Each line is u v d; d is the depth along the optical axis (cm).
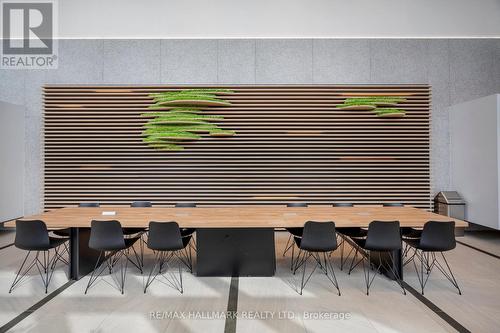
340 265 454
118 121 671
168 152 671
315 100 676
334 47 681
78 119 673
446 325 288
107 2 673
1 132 622
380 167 670
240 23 678
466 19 675
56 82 682
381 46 681
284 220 384
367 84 681
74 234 395
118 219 388
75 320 295
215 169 669
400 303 332
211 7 675
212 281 390
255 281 390
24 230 364
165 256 488
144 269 432
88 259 418
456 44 684
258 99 680
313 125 674
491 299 342
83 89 678
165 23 678
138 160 670
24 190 681
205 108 674
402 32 679
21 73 684
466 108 631
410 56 681
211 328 282
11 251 515
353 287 373
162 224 361
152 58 682
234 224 366
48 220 382
